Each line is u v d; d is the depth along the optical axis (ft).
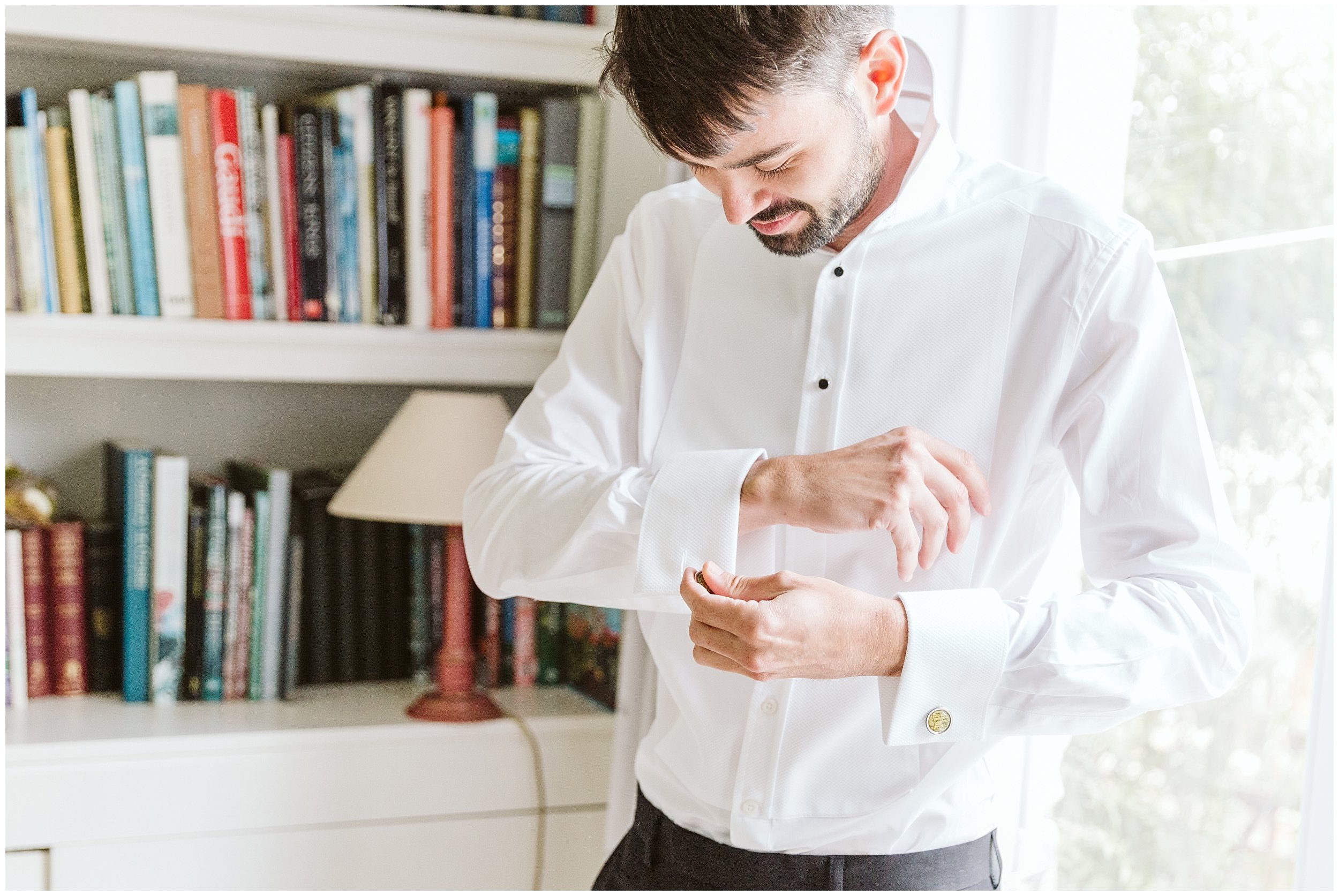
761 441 3.57
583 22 6.26
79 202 5.59
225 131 5.71
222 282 5.77
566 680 6.64
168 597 5.85
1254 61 4.00
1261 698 3.91
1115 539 3.29
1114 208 4.62
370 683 6.37
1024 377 3.34
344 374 5.96
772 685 3.42
